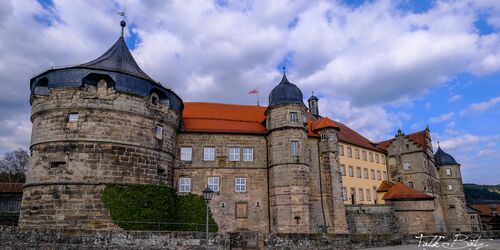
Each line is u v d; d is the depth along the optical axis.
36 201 28.69
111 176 29.47
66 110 30.05
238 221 38.69
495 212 81.06
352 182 55.59
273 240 24.75
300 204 37.56
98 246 24.08
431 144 71.38
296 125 39.94
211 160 39.78
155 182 32.28
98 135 29.80
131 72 33.41
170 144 35.34
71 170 28.80
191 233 24.56
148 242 24.23
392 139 66.50
